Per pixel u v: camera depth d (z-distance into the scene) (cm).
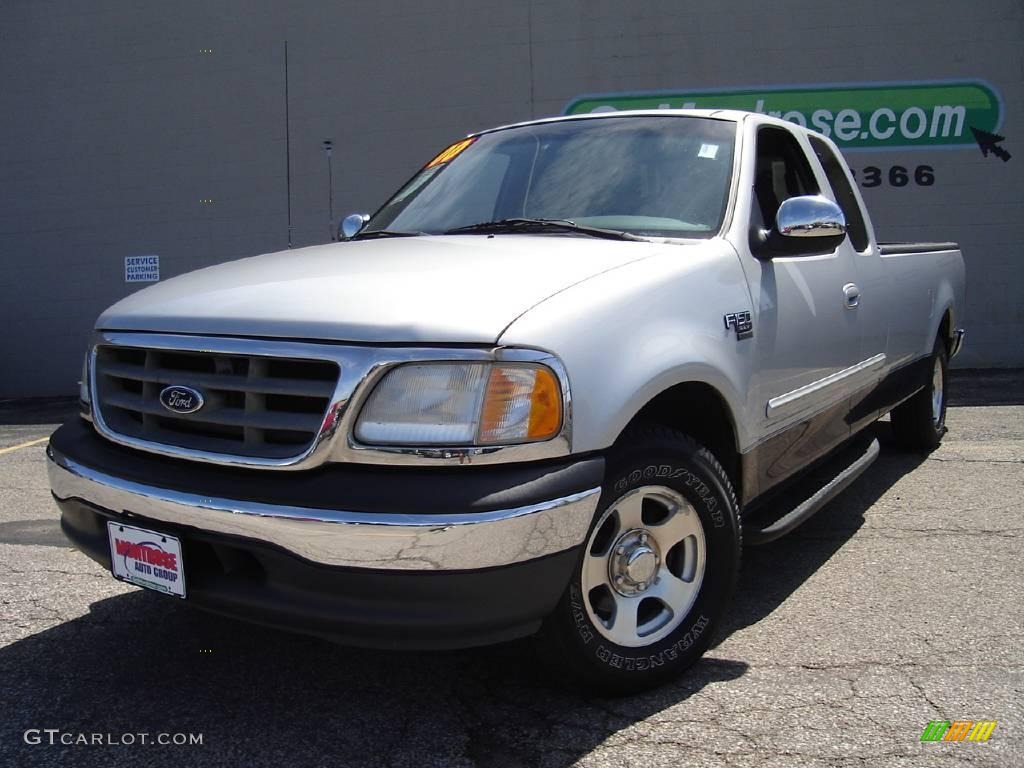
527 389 235
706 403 304
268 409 247
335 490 229
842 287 398
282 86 1204
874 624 337
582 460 243
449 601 228
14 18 1251
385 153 1188
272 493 233
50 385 1282
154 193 1242
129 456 268
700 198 342
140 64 1234
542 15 1152
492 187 383
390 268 281
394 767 244
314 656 314
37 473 648
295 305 255
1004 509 484
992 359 1134
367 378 233
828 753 247
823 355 377
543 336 241
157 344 267
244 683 295
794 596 368
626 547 273
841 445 439
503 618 234
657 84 1145
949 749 249
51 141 1257
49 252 1268
